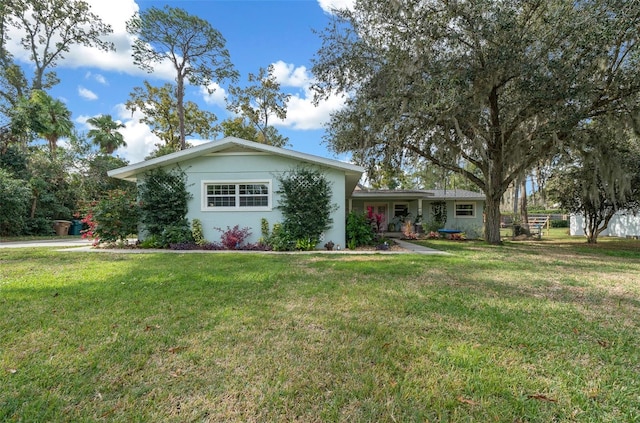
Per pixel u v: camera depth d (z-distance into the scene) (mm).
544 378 2102
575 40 8273
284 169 9664
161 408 1781
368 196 17312
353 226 9852
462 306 3602
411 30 9602
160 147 25219
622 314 3408
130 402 1830
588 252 9664
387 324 3027
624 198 10719
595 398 1892
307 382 2035
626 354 2449
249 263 6449
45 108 17422
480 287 4559
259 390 1949
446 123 10531
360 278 5062
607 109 9367
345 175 10164
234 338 2689
